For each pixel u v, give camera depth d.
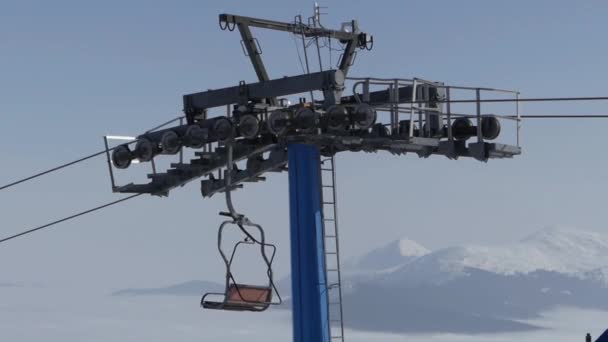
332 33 57.12
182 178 59.38
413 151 55.75
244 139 57.19
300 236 54.78
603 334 45.62
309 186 54.72
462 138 55.12
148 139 59.06
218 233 53.59
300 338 54.78
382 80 53.59
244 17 56.88
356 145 55.28
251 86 56.00
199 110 57.91
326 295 54.81
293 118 53.66
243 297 53.34
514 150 54.56
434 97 55.03
